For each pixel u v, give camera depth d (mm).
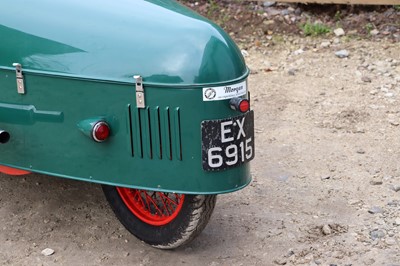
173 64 3668
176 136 3719
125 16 3865
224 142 3734
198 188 3773
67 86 3848
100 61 3777
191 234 4062
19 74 3932
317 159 5398
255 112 6152
